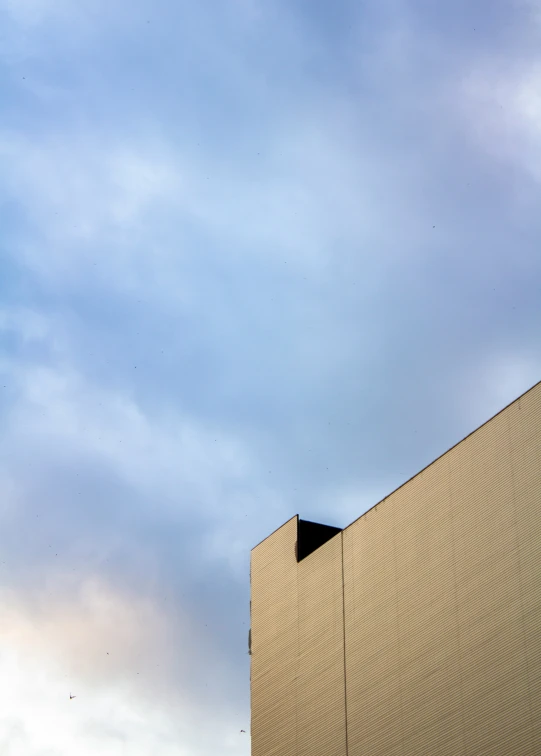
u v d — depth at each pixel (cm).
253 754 4847
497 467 3838
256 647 5112
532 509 3625
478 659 3678
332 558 4738
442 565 3997
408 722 3941
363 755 4138
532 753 3341
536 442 3684
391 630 4194
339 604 4591
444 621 3903
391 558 4322
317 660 4625
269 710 4853
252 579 5341
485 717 3572
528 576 3559
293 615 4909
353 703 4297
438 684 3838
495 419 3909
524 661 3475
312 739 4488
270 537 5322
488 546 3784
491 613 3678
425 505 4188
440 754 3725
